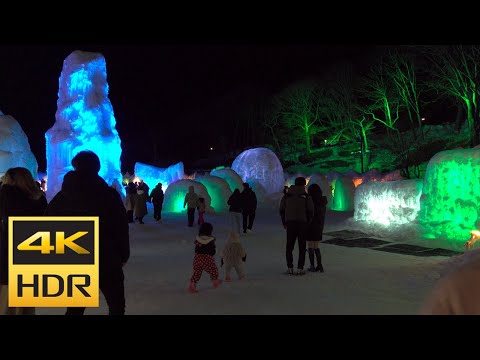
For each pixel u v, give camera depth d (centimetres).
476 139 3859
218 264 949
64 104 2259
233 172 2702
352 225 1516
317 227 852
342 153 5419
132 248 1193
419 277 793
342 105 5531
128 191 1802
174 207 2253
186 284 753
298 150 6059
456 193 1150
